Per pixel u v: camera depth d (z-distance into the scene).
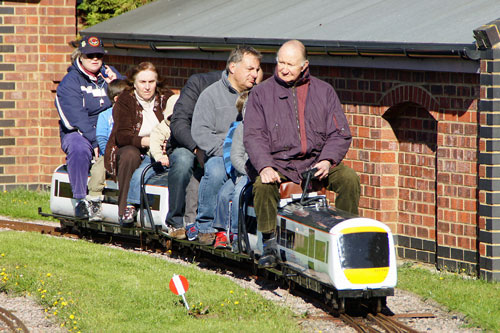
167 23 30.11
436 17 21.28
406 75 21.17
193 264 20.42
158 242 22.11
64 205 23.95
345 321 15.61
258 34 24.53
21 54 32.41
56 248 21.39
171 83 29.41
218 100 18.86
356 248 15.05
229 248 18.86
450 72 20.03
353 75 22.73
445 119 20.28
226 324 15.00
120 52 31.33
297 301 17.06
